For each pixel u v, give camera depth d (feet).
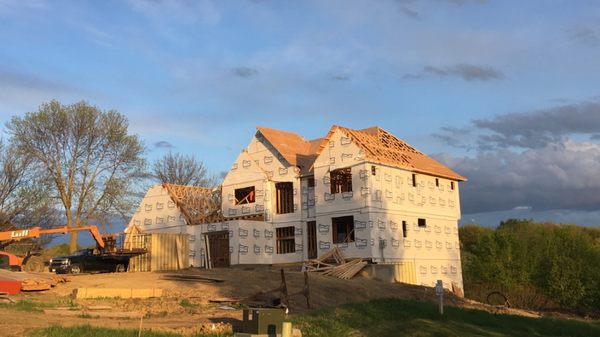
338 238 134.62
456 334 66.59
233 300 83.82
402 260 131.13
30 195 160.45
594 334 77.36
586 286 139.44
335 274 113.91
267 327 56.34
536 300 145.48
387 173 132.05
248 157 149.48
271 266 141.38
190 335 58.75
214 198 162.20
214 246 145.69
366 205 124.88
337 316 73.56
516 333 71.10
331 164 132.36
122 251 131.23
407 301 84.84
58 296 85.56
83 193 174.40
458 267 150.61
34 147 168.25
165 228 157.38
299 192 141.38
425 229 141.49
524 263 150.71
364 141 133.59
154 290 86.48
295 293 84.74
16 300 78.64
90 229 126.11
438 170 150.51
